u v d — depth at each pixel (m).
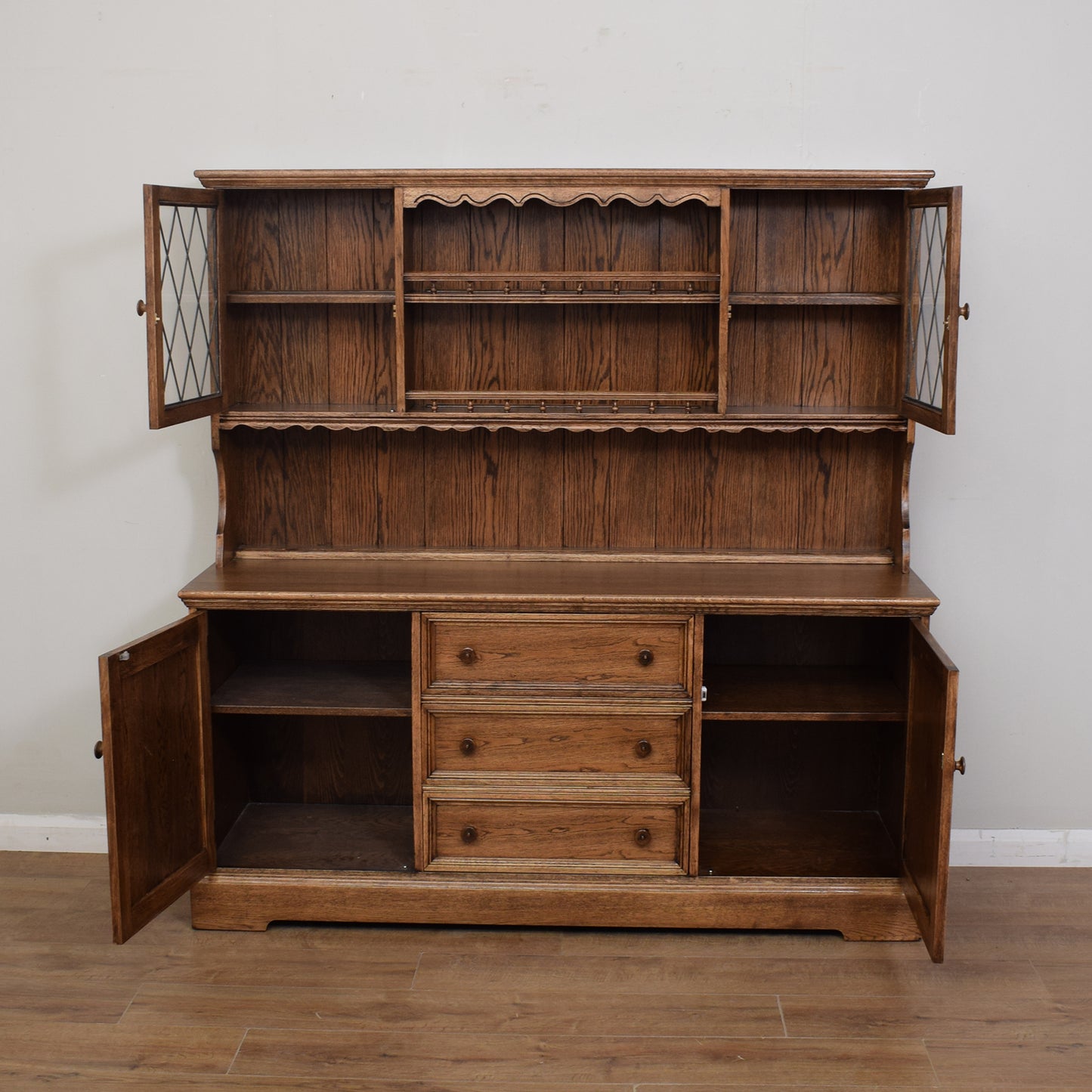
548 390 3.50
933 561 3.64
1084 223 3.46
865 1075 2.76
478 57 3.46
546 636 3.24
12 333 3.61
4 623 3.77
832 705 3.33
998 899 3.56
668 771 3.30
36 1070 2.77
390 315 3.49
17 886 3.63
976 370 3.53
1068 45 3.38
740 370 3.50
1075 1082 2.74
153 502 3.69
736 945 3.31
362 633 3.69
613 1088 2.71
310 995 3.06
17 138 3.52
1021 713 3.71
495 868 3.34
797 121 3.45
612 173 3.21
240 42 3.47
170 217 3.40
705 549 3.61
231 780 3.60
